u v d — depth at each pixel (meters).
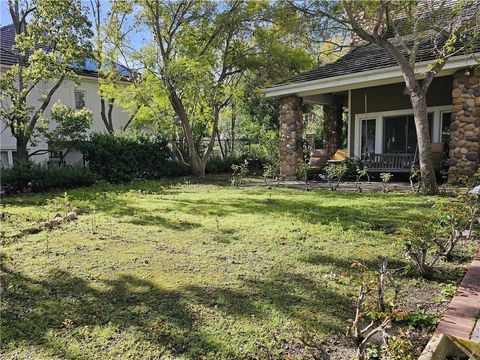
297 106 12.13
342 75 10.56
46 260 3.94
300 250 4.19
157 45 13.01
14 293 3.15
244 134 20.48
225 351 2.31
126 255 4.09
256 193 9.00
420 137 7.85
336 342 2.38
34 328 2.60
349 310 2.79
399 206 6.56
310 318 2.65
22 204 7.61
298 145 12.20
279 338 2.44
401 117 11.91
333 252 4.10
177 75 12.20
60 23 10.75
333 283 3.26
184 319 2.69
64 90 15.48
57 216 6.04
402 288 3.15
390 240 4.52
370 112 12.54
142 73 12.96
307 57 15.45
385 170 11.11
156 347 2.36
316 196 8.19
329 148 14.97
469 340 2.15
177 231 5.12
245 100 18.31
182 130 14.36
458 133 8.74
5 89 10.52
